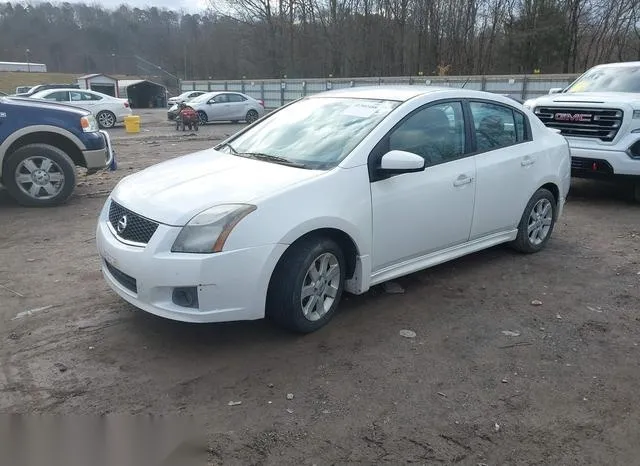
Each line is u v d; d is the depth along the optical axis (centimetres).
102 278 498
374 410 312
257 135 486
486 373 352
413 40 5100
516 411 314
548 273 529
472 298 466
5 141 744
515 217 545
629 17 4341
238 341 385
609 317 436
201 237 343
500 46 4788
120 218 383
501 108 531
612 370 359
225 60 7256
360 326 410
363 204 401
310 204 371
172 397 321
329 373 347
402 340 391
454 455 278
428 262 467
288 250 371
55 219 704
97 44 10200
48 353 367
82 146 787
